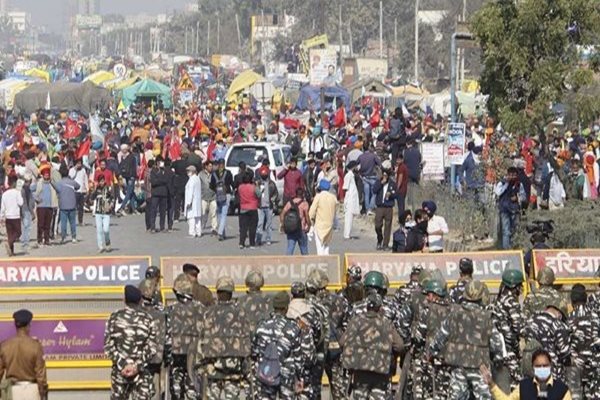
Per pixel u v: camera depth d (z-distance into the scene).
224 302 27.83
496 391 23.72
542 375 22.30
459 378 27.47
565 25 54.25
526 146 66.88
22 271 31.77
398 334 27.75
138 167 77.50
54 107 149.12
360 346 27.33
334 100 132.38
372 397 27.44
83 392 31.61
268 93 155.25
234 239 62.69
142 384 27.25
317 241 52.22
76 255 56.94
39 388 26.41
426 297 28.72
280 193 71.62
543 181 61.22
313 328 28.00
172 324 28.42
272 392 27.38
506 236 51.22
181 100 179.75
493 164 59.03
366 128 97.62
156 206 65.75
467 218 56.94
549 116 55.81
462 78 153.38
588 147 70.81
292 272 33.31
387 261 33.69
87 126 112.31
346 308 29.23
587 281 34.97
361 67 183.88
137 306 27.33
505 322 28.30
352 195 61.69
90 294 31.81
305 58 199.88
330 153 81.62
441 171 64.75
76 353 31.67
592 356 27.67
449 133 63.53
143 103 157.88
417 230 43.75
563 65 55.16
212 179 62.62
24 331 26.48
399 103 132.50
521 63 54.59
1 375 26.22
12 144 90.12
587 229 45.31
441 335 27.50
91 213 75.56
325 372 32.53
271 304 28.06
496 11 55.25
